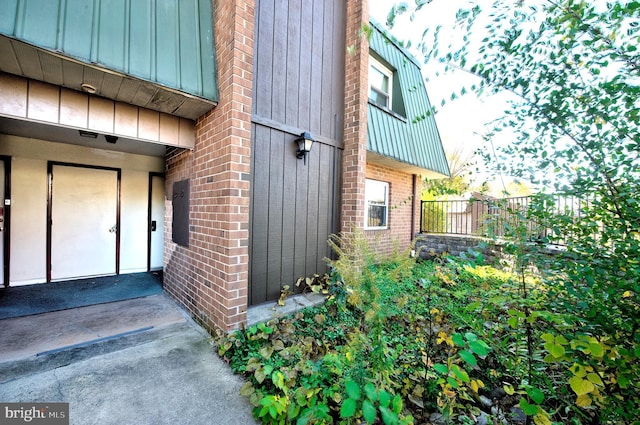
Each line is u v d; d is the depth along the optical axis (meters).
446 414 1.55
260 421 1.66
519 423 1.69
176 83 2.50
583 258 1.30
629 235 1.20
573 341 1.13
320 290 3.74
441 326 2.32
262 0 3.22
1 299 3.54
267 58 3.28
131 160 5.13
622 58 1.21
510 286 1.81
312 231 3.88
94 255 4.80
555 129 1.44
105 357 2.28
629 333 1.19
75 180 4.58
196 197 3.22
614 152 1.27
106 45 2.12
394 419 1.10
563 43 1.32
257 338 2.47
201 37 2.80
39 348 2.38
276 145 3.40
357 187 4.14
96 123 2.60
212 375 2.08
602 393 1.24
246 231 2.73
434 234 6.79
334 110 4.21
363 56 4.20
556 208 1.49
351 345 1.73
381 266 1.97
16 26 1.75
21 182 4.13
